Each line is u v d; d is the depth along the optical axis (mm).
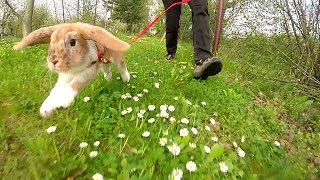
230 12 1132
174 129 509
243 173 439
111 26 4375
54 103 464
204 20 692
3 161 436
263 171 467
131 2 6145
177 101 605
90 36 458
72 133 477
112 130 499
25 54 988
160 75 770
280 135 617
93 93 590
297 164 518
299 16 924
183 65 891
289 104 752
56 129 500
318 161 549
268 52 1015
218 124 580
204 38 695
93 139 478
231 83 804
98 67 516
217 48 1008
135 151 444
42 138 458
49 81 705
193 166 407
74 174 406
